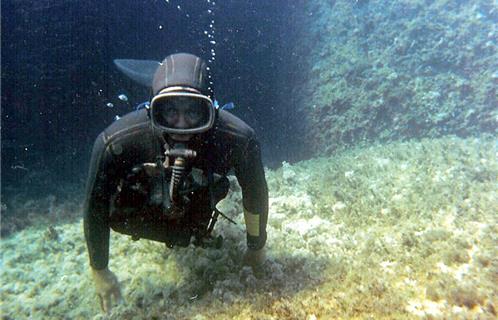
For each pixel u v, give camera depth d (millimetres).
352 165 5723
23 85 9945
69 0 10195
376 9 10766
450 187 4109
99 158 2404
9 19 9508
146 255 3564
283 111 11039
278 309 2408
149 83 4590
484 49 9438
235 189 4617
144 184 2344
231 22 12594
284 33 11938
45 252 4164
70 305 3184
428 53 9641
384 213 3863
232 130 2500
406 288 2609
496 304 2312
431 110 9242
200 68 2283
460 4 10219
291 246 3512
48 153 9969
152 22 11977
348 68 10070
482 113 9055
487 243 2979
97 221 2615
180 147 2170
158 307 2770
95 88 10953
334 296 2523
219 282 2869
